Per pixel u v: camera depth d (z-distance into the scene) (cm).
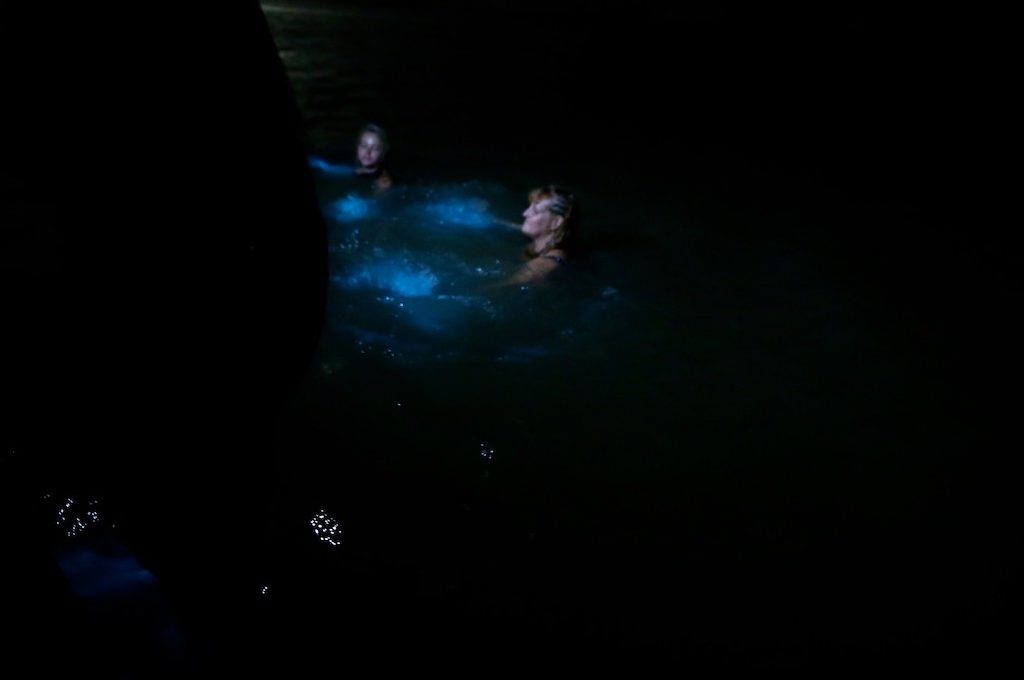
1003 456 377
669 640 256
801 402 413
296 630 242
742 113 1245
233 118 174
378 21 1761
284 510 293
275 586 257
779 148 1045
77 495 224
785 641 260
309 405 360
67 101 153
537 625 257
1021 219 792
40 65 149
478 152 869
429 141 893
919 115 1282
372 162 669
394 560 278
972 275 626
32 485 220
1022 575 296
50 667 185
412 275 503
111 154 160
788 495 337
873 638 263
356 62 1326
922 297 573
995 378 457
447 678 234
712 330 487
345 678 229
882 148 1073
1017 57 1553
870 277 605
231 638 228
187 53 161
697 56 1681
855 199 827
